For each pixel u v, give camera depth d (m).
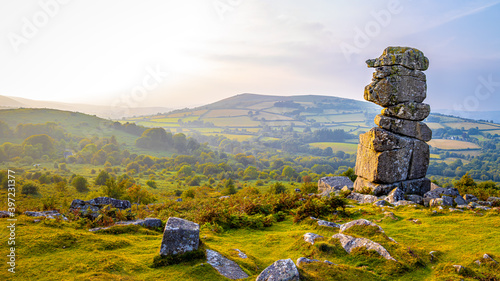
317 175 126.69
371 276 9.45
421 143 24.70
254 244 13.82
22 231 11.91
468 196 20.06
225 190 76.06
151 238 13.35
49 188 79.75
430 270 9.97
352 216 17.81
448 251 11.35
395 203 19.75
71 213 15.64
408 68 24.27
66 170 117.00
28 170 110.88
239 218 17.81
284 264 8.83
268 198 24.47
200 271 9.40
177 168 143.88
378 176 23.78
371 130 24.91
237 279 9.37
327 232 14.30
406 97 24.20
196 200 32.84
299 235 14.22
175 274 9.24
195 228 10.65
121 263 9.73
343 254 11.04
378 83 24.48
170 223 10.59
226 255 10.88
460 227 13.91
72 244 11.20
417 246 12.16
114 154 154.00
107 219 14.95
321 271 9.31
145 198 49.84
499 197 20.72
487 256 10.01
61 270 9.12
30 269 9.05
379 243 11.44
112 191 48.59
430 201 18.88
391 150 23.75
